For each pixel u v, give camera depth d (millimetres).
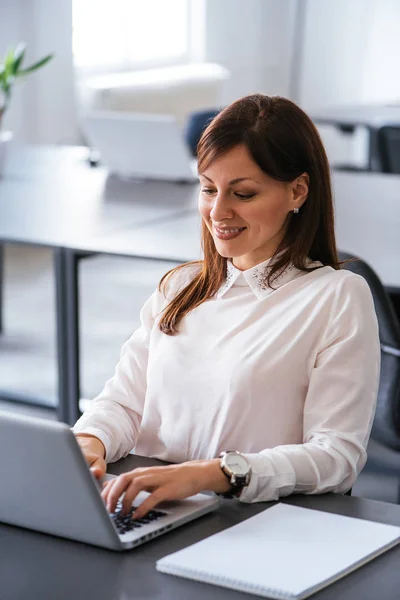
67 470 1424
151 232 3799
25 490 1491
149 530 1500
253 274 1852
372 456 3701
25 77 8180
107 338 5508
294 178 1757
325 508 1626
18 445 1451
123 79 8852
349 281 1786
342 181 4852
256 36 9797
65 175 5227
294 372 1771
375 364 1754
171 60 9453
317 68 9930
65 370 3816
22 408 4480
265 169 1715
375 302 2609
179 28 9484
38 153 6105
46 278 6910
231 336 1834
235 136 1714
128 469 1834
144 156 5004
